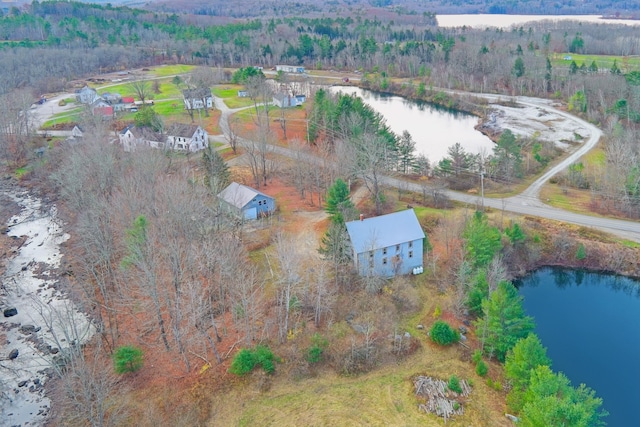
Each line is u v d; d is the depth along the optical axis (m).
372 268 59.66
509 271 67.69
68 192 78.81
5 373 51.91
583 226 74.19
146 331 54.75
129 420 43.69
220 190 80.38
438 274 63.38
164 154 92.12
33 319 60.22
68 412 45.62
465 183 88.44
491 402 45.38
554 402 36.41
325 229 72.88
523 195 84.94
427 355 50.72
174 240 56.16
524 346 44.53
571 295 65.12
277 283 56.59
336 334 52.38
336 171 85.00
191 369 48.97
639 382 49.78
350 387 46.91
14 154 112.62
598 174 88.94
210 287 55.72
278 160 101.44
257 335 52.44
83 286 58.72
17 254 75.31
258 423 43.25
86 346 53.97
